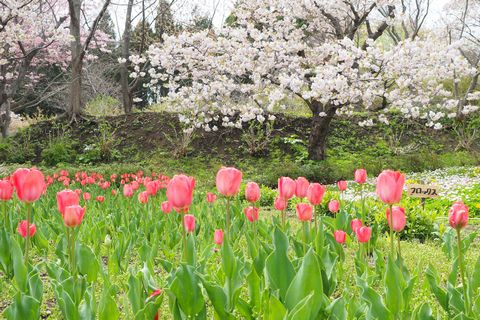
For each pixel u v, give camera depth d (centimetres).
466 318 213
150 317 212
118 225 546
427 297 347
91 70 2891
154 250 396
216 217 548
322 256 284
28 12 1772
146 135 1931
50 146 1806
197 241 478
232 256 236
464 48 2798
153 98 3447
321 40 1886
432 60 1473
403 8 2309
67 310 224
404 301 246
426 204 912
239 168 1725
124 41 2155
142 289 242
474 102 2353
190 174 1609
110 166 1352
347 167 1611
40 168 1502
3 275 429
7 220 449
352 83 1459
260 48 1612
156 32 2620
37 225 480
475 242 621
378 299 223
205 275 276
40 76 2923
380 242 573
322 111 1669
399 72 1461
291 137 1902
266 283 227
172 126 1903
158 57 1598
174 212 535
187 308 220
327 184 1480
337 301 218
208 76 1705
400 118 2186
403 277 275
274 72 1639
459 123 2084
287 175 1467
